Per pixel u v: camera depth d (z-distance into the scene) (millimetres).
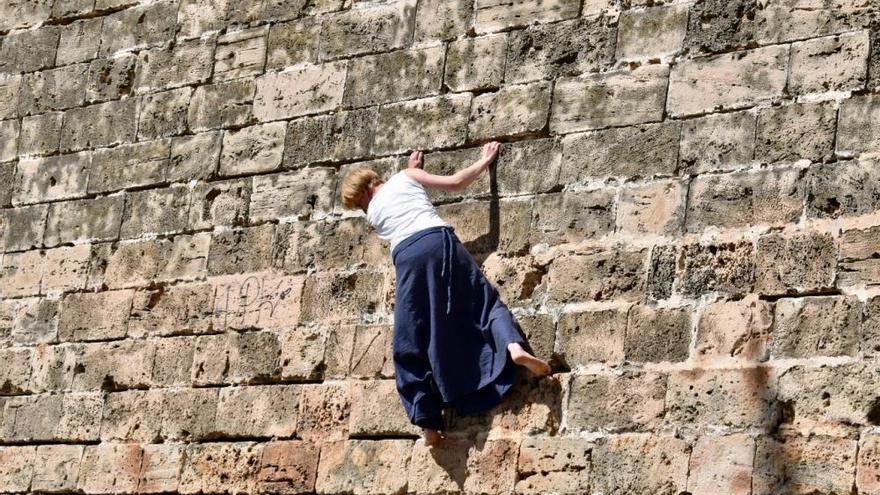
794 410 9109
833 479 8867
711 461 9258
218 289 11727
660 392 9570
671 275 9797
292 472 10852
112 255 12391
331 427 10805
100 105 12977
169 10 12891
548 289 10203
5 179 13234
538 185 10477
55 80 13320
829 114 9562
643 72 10320
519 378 10062
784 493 8977
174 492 11375
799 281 9344
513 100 10781
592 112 10430
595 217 10195
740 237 9625
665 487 9359
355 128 11492
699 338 9562
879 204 9242
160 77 12719
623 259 9992
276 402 11125
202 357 11602
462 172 10461
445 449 10195
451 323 10062
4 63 13672
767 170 9664
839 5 9750
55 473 12008
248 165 11945
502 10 11070
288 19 12188
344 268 11172
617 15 10555
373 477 10469
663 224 9930
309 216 11492
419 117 11195
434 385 10156
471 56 11102
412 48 11422
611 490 9531
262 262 11586
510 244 10438
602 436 9672
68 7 13492
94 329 12242
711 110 9984
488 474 9969
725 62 10031
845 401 8969
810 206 9453
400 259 10195
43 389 12336
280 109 11945
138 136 12641
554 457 9781
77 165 12891
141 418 11742
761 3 10023
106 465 11773
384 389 10648
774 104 9773
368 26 11711
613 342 9844
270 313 11398
